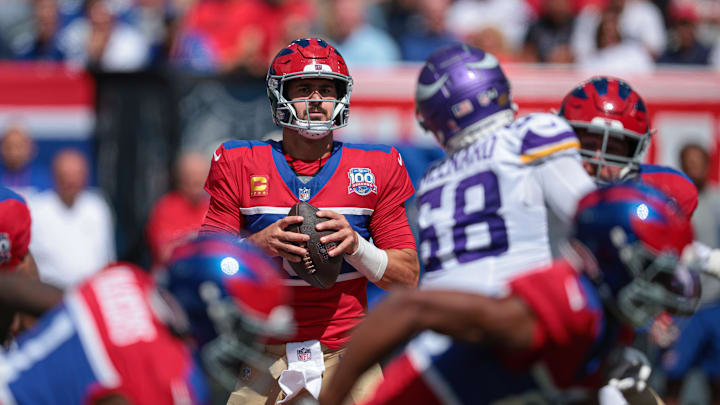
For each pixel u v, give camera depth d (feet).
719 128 79.15
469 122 37.11
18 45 93.91
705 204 72.38
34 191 79.25
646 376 40.52
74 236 77.51
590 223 27.45
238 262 26.43
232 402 40.16
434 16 92.73
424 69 38.34
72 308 26.81
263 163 39.88
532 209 34.40
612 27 91.09
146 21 92.84
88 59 90.63
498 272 33.99
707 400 66.64
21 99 80.18
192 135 80.18
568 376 26.99
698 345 64.95
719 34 101.65
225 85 80.18
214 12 91.35
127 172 79.87
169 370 25.70
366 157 40.68
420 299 25.85
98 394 25.81
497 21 102.53
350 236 37.81
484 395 27.61
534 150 34.32
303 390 38.29
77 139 80.48
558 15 93.61
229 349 26.50
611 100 39.37
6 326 33.65
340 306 39.88
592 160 39.40
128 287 27.22
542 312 25.77
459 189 35.58
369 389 38.93
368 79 78.79
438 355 28.12
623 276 27.14
